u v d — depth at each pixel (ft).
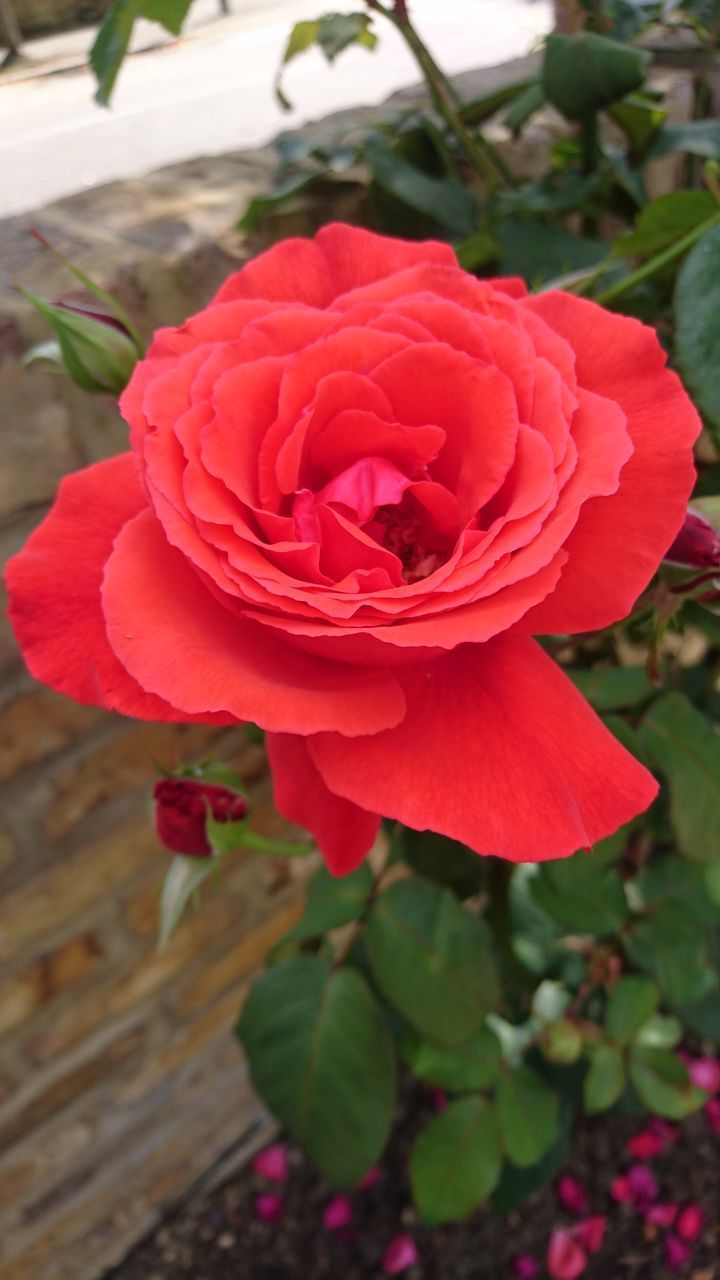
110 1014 1.20
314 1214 1.48
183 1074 1.35
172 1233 1.46
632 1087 1.27
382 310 0.49
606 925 0.98
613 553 0.47
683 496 0.47
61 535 0.51
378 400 0.49
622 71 0.84
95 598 0.50
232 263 0.87
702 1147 1.51
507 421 0.46
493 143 1.07
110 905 1.11
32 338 0.74
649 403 0.50
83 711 0.95
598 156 0.95
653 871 1.05
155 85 4.31
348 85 4.05
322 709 0.43
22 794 0.95
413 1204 1.47
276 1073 0.95
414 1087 1.56
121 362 0.66
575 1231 1.44
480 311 0.51
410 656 0.45
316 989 0.96
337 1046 0.95
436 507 0.51
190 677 0.42
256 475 0.48
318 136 0.99
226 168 1.00
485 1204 1.48
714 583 0.58
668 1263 1.42
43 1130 1.23
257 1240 1.46
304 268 0.56
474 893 1.10
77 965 1.13
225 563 0.44
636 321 0.51
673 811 0.82
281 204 0.92
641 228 0.78
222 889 1.24
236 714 0.42
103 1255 1.40
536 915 1.08
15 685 0.89
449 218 0.95
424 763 0.45
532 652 0.48
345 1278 1.42
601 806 0.45
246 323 0.52
